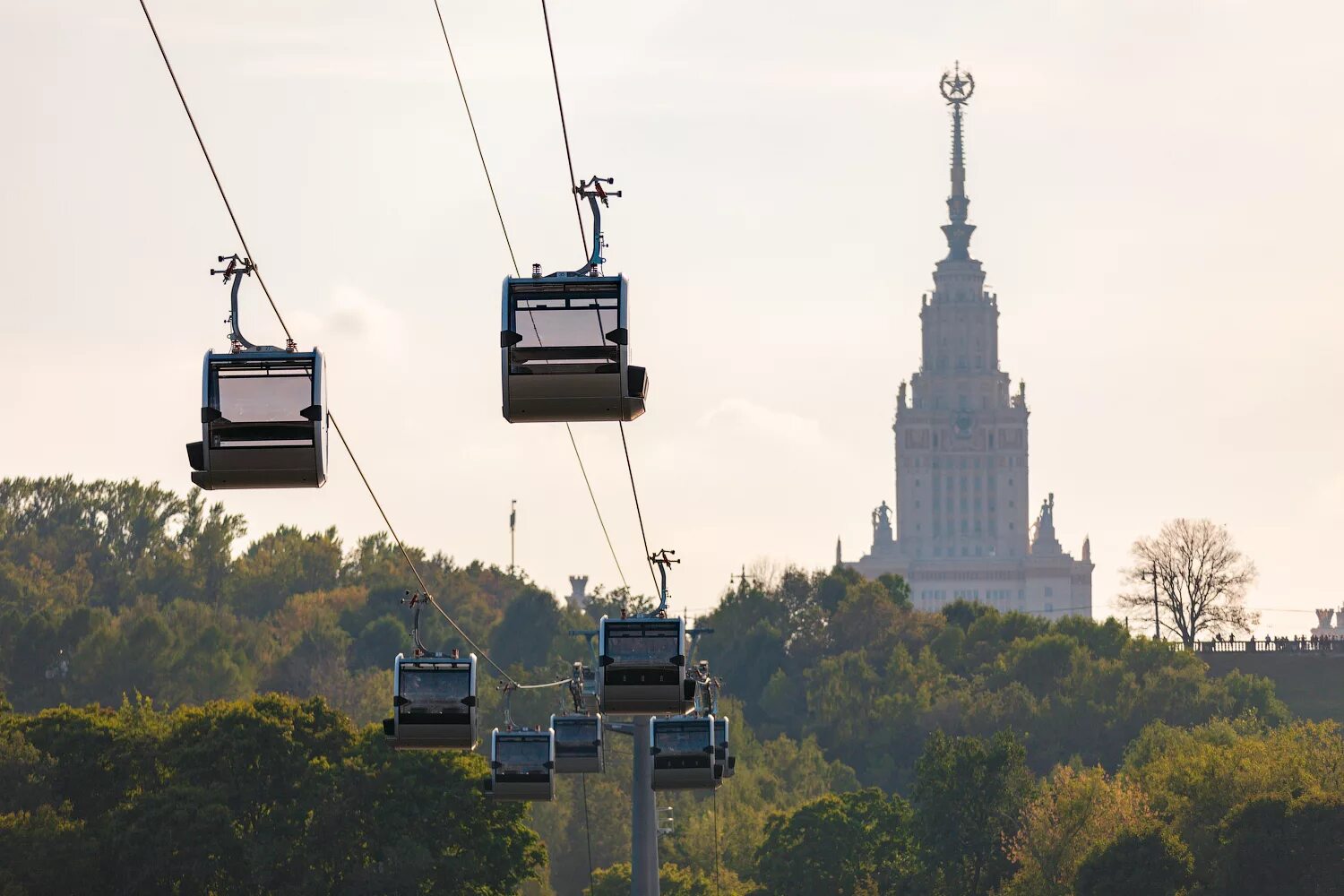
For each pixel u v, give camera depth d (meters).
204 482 95.25
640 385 95.38
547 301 95.56
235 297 96.56
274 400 94.25
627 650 146.25
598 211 97.25
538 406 96.31
